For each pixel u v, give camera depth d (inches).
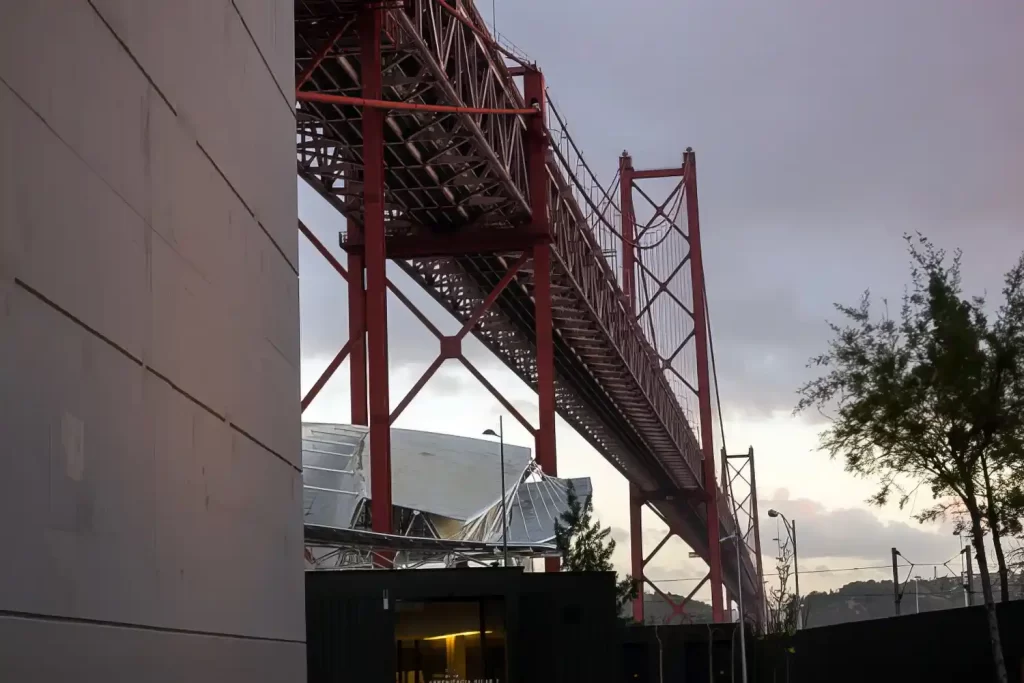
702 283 4785.9
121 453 299.3
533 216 2357.3
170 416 339.6
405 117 2005.4
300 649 495.5
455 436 2054.6
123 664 294.5
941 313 866.1
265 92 476.1
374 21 1734.7
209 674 367.2
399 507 1788.9
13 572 237.0
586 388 3585.1
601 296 3176.7
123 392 302.4
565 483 2023.9
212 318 386.0
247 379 426.0
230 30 425.7
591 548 1994.3
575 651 1482.5
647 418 4003.4
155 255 332.5
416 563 1712.6
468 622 1369.3
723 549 4980.3
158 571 323.9
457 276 2783.0
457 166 2223.2
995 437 864.9
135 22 323.3
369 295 1702.8
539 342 2278.5
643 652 2516.0
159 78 342.6
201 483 366.3
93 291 285.0
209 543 372.8
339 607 1343.5
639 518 5142.7
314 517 1558.8
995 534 907.4
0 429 233.9
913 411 870.4
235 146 424.8
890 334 888.3
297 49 1787.6
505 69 2249.0
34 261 252.4
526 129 2351.1
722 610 4520.2
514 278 2719.0
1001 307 876.6
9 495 236.7
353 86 1925.4
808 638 1865.2
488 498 1863.9
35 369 251.1
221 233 401.7
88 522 276.4
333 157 2148.1
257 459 436.1
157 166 338.0
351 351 2096.5
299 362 512.7
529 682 1472.7
